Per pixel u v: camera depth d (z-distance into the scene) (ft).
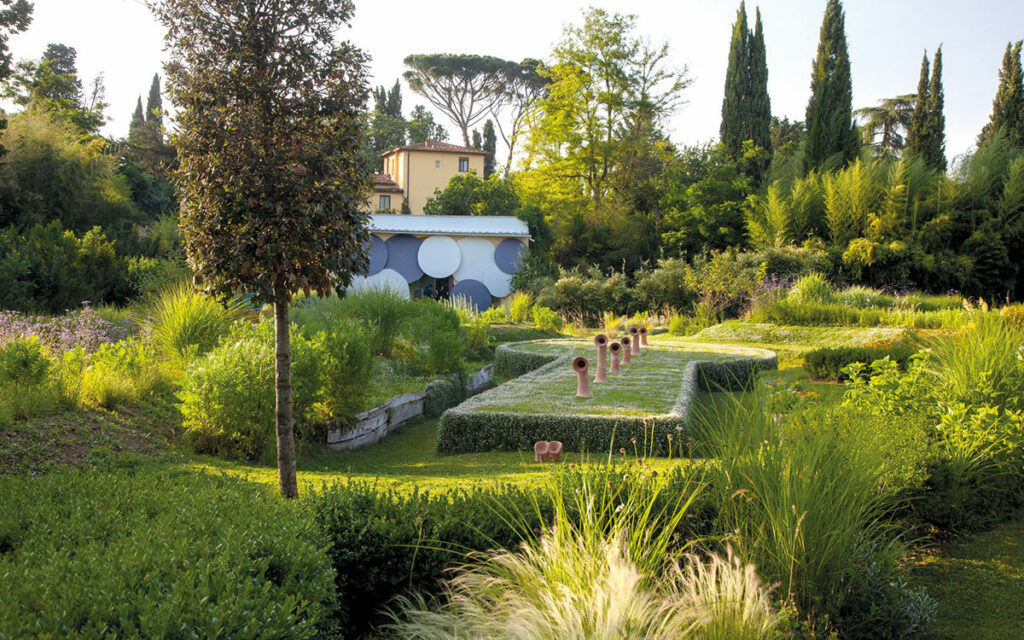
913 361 22.58
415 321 43.91
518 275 91.45
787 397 18.17
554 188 117.50
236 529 8.80
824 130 110.63
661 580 9.41
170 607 6.22
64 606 6.19
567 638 7.73
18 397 19.36
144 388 23.75
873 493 11.95
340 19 13.61
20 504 10.07
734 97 119.14
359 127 14.06
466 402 26.25
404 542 10.80
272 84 12.89
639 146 114.11
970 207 95.40
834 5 109.91
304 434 23.41
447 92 173.27
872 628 9.98
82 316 32.19
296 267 13.12
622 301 83.41
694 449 17.04
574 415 22.93
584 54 113.91
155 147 122.21
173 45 13.05
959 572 12.65
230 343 23.15
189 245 13.21
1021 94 112.47
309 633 7.06
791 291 68.28
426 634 8.77
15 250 41.96
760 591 8.76
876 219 92.94
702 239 110.32
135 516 9.55
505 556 10.03
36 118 70.33
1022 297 94.94
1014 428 15.67
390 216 99.25
